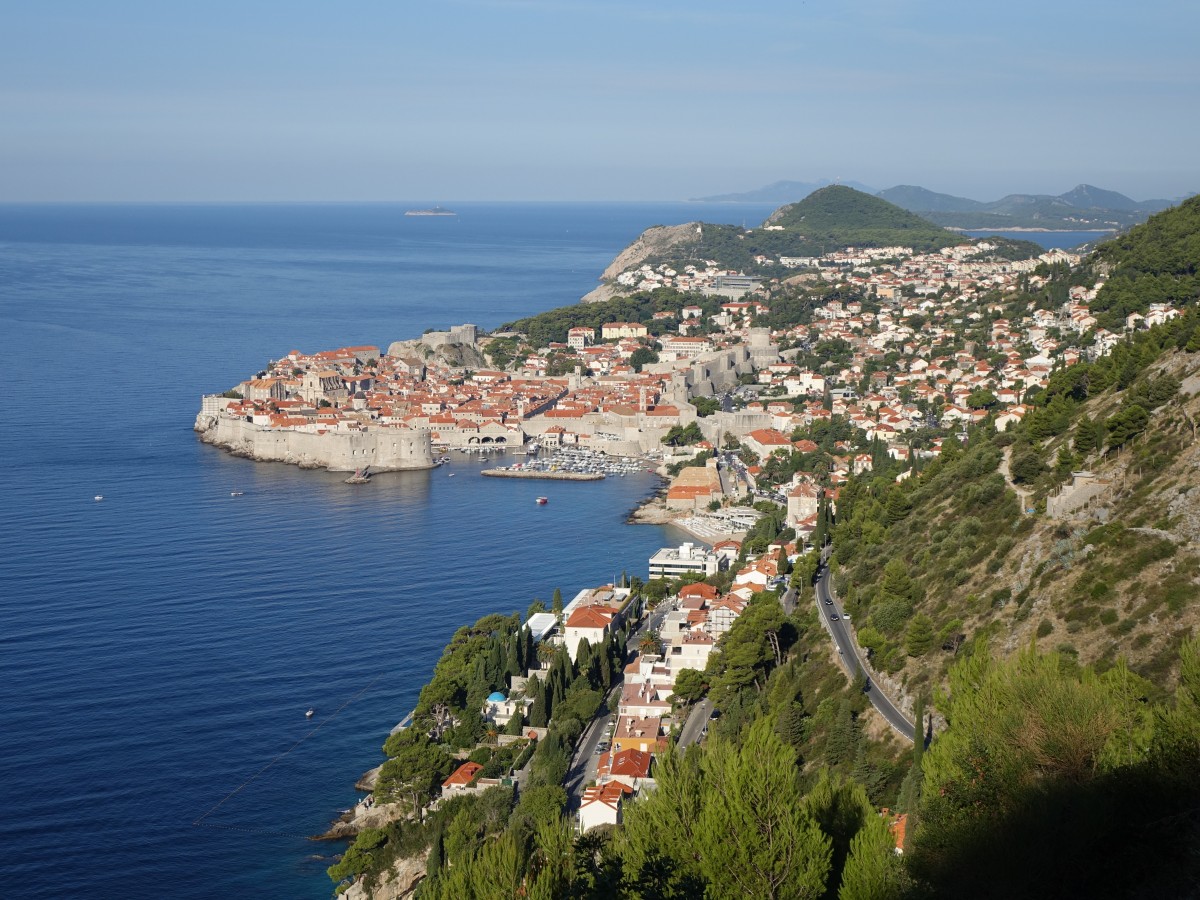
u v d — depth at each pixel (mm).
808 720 172875
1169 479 177500
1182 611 150375
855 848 87750
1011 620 170500
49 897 166625
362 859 168625
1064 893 77000
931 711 161375
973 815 83250
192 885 170000
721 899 86125
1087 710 83750
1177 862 74625
